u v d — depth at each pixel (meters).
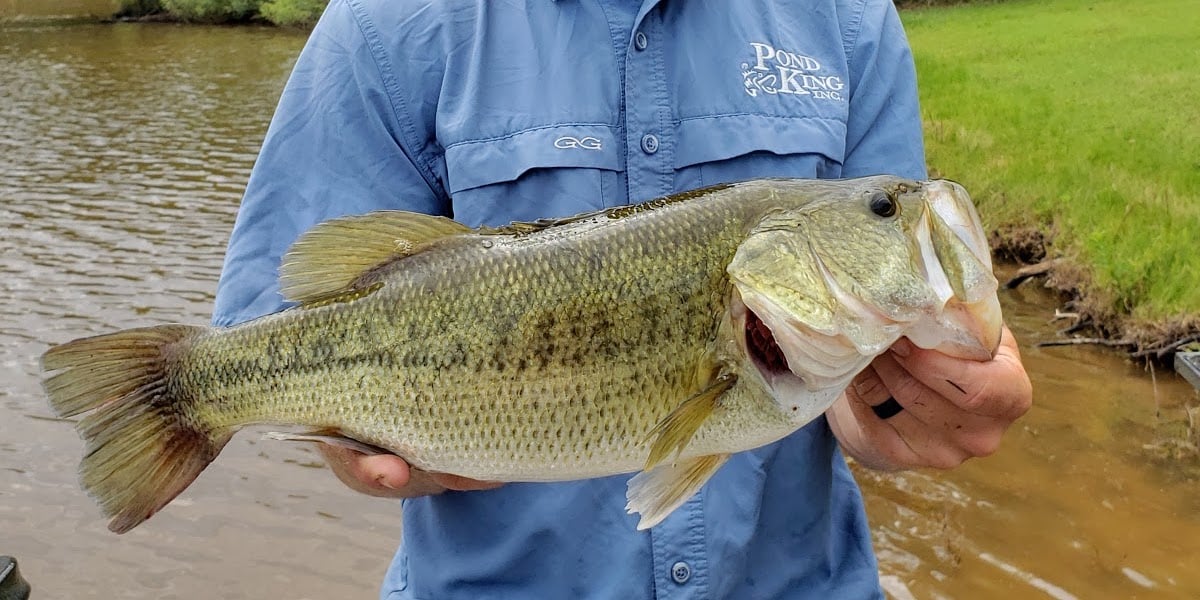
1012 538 2.05
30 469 2.66
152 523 2.39
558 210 0.82
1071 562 1.96
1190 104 5.00
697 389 0.73
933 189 0.73
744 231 0.74
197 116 7.96
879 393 0.74
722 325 0.73
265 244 0.84
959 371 0.69
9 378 3.18
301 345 0.77
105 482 0.77
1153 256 2.86
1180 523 2.06
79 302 3.85
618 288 0.73
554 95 0.83
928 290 0.70
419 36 0.84
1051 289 3.25
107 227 4.91
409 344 0.74
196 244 4.61
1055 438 2.40
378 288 0.76
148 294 3.94
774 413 0.73
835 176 0.86
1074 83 5.82
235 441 2.76
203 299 3.89
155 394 0.79
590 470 0.74
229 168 6.19
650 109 0.84
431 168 0.86
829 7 0.88
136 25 15.65
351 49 0.85
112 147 6.83
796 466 0.85
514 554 0.83
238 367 0.78
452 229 0.77
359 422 0.76
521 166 0.82
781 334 0.71
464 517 0.84
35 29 14.83
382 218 0.77
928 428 0.73
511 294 0.74
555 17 0.85
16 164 6.32
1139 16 8.34
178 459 0.79
